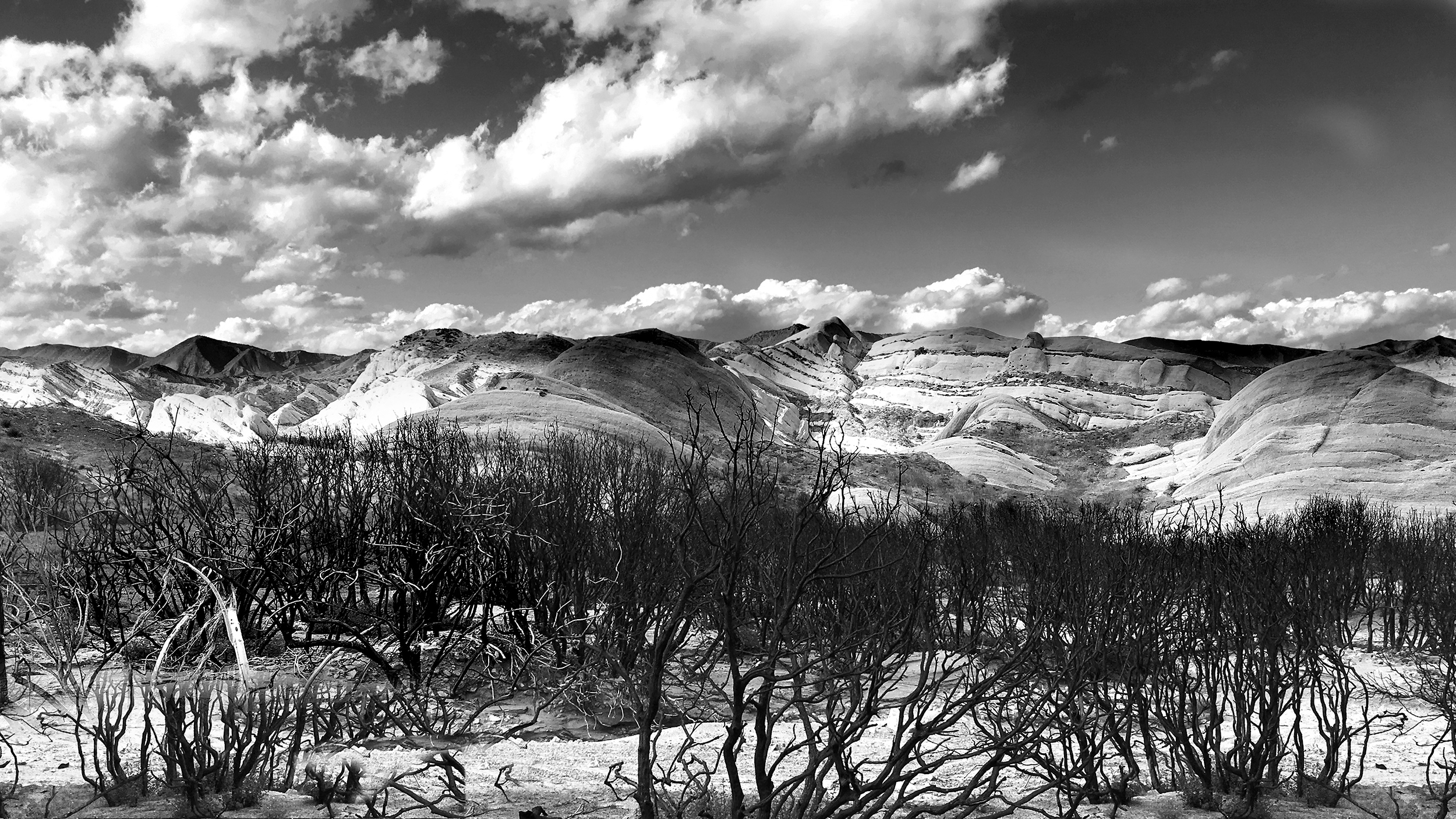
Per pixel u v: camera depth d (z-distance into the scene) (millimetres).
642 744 3867
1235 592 5785
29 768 5145
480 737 6383
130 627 7879
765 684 3885
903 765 3998
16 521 8047
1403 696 8211
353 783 4781
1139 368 163250
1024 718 4828
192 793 4387
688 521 3973
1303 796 5332
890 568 5516
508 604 8320
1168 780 5668
